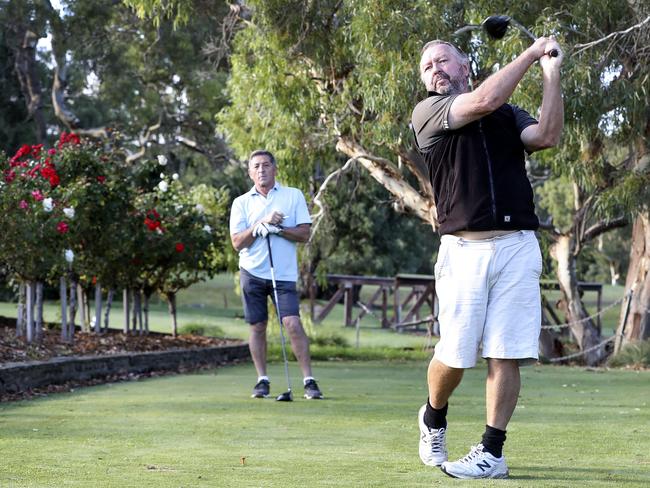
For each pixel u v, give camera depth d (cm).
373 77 2411
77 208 2119
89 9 4872
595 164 2684
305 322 3556
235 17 3148
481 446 716
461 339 736
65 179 2247
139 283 2564
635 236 3044
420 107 750
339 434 985
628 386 1825
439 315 755
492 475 707
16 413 1186
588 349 3038
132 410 1225
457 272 737
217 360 2428
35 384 1571
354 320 5516
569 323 3225
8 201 1853
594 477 711
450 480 697
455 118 724
